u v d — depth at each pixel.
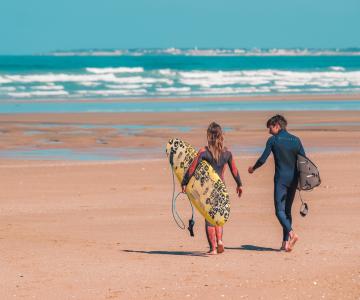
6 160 59.78
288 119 103.69
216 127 24.66
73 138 78.62
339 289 19.73
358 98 159.38
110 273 21.86
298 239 28.08
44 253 25.17
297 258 24.30
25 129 88.38
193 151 24.78
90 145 72.19
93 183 45.97
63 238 28.59
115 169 52.34
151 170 51.88
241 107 129.62
